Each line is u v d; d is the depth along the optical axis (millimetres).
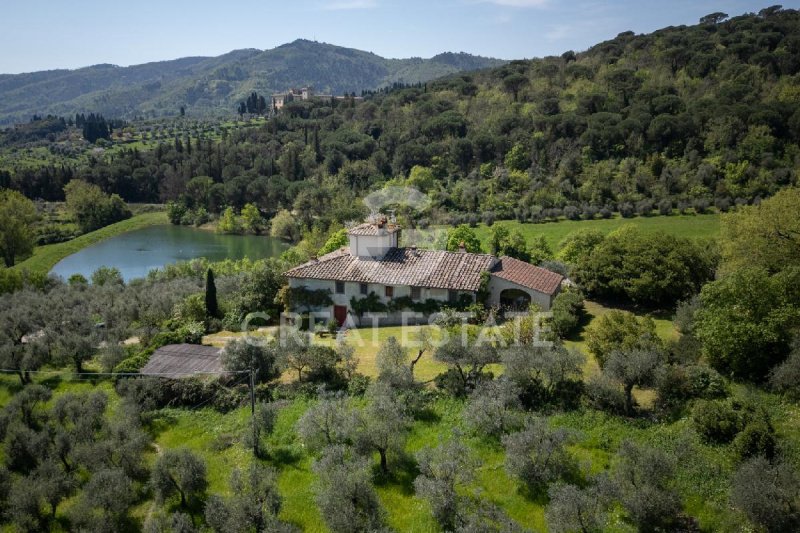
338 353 31938
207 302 43875
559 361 26000
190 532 21078
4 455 27953
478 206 97188
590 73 153875
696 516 19344
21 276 59406
